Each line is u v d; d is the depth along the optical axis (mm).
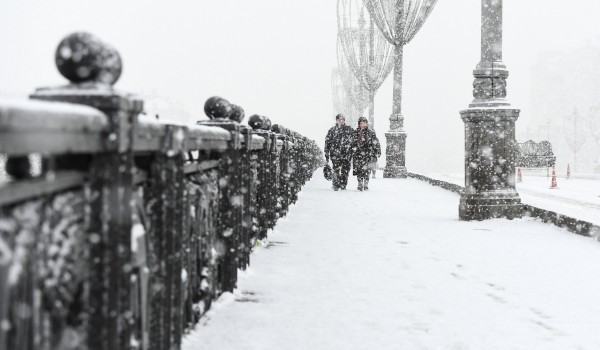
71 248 1811
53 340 1673
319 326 4016
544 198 16000
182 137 2898
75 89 1983
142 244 2283
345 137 16844
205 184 3975
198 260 3881
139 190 2574
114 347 2002
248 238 5703
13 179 1668
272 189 8195
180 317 3061
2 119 1294
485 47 10055
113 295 1995
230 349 3477
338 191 16547
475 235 8336
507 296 4949
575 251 7109
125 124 2016
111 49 2080
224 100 4684
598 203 14250
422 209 11750
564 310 4539
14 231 1447
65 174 1763
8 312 1396
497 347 3662
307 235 8070
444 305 4633
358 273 5746
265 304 4523
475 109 9914
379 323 4121
